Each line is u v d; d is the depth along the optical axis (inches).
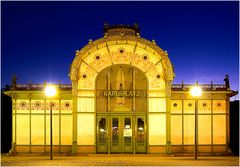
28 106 1272.1
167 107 1244.5
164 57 1246.3
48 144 1264.8
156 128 1244.5
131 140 1246.3
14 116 1268.5
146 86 1253.7
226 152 1268.5
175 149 1264.8
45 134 1267.2
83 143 1239.5
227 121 1278.3
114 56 1258.6
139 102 1252.5
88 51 1246.9
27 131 1268.5
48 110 1270.9
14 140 1263.5
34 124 1269.7
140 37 1242.0
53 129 1268.5
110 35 1246.9
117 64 1256.8
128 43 1253.7
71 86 1296.8
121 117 1248.8
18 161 1039.0
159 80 1254.3
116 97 1251.8
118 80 1254.3
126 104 1251.2
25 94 1270.9
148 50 1256.2
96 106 1248.2
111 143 1244.5
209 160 1071.0
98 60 1256.8
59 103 1273.4
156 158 1134.4
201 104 1280.8
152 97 1250.6
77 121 1242.0
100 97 1251.2
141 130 1250.0
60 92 1267.2
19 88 1284.4
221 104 1283.2
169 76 1242.6
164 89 1250.6
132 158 1133.1
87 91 1248.8
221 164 964.0
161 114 1247.5
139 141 1246.9
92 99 1247.5
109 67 1254.9
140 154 1229.7
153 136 1243.2
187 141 1269.7
